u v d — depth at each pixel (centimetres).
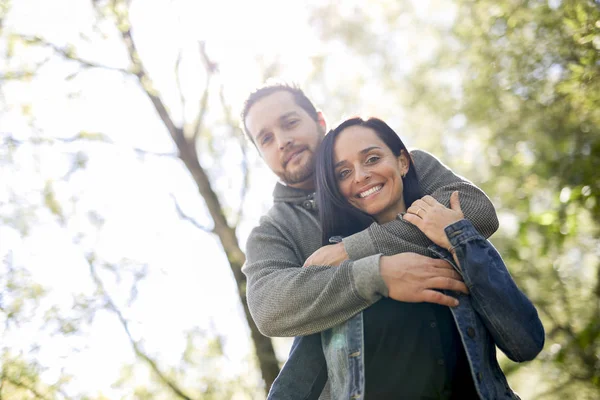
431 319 213
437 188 257
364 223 249
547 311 782
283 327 231
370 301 217
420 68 914
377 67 932
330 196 244
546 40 584
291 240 269
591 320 712
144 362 610
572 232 669
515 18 602
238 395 648
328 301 221
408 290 214
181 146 732
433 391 207
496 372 218
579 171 671
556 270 779
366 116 249
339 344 220
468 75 754
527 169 781
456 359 210
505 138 772
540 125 695
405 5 911
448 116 869
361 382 210
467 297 219
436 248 228
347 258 233
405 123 934
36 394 512
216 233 709
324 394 243
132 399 577
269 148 310
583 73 520
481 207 242
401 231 232
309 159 306
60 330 528
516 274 787
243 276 689
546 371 782
